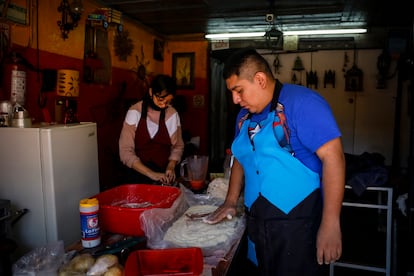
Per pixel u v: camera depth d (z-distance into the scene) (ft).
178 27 18.29
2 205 5.23
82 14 12.65
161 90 8.08
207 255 4.43
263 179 4.98
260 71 4.76
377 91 19.98
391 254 9.33
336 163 4.49
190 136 18.40
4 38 9.36
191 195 6.52
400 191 11.51
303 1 13.89
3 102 7.48
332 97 20.65
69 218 7.24
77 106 12.61
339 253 4.43
